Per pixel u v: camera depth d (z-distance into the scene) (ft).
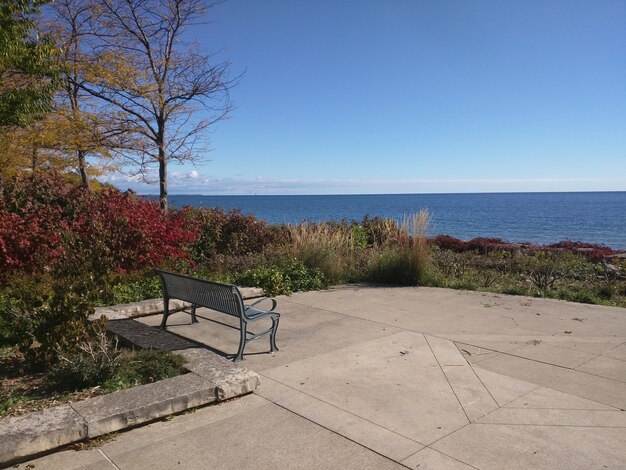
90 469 10.40
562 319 22.91
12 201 29.09
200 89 51.96
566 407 13.29
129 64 48.55
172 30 51.83
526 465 10.44
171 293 20.85
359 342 19.35
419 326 21.72
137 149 50.26
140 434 11.87
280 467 10.48
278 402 13.69
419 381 15.21
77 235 28.14
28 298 18.79
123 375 14.37
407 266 32.81
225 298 17.76
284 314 24.23
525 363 16.80
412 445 11.32
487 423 12.39
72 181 57.72
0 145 43.86
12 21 27.04
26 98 29.55
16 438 10.60
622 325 21.79
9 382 14.64
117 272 28.17
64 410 11.98
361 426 12.26
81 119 47.24
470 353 17.89
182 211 37.04
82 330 15.97
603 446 11.22
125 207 31.68
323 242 36.06
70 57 47.11
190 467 10.49
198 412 13.05
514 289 29.58
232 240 40.88
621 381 15.15
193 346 17.42
